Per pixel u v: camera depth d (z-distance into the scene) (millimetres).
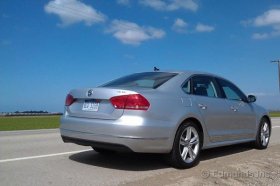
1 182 5414
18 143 9898
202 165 6801
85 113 6316
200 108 6863
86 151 8094
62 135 6676
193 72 7320
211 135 7117
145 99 5973
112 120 5949
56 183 5398
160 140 6039
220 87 7820
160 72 7125
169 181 5422
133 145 5820
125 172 6145
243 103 8344
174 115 6285
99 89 6230
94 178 5719
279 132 14195
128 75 7355
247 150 8656
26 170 6203
